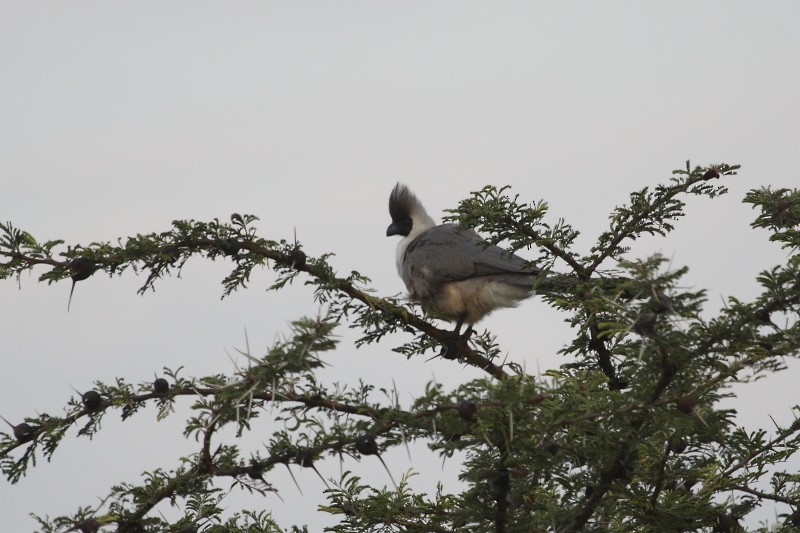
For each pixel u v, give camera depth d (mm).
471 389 11266
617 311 11242
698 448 13688
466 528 12141
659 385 11562
